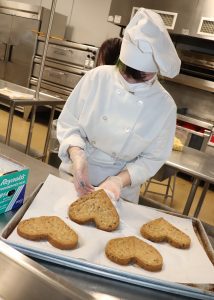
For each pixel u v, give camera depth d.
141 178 1.16
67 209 0.90
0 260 0.60
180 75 3.90
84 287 0.64
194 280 0.71
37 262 0.66
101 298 0.61
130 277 0.67
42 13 4.78
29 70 5.02
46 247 0.71
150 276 0.68
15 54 5.10
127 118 1.13
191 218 1.01
